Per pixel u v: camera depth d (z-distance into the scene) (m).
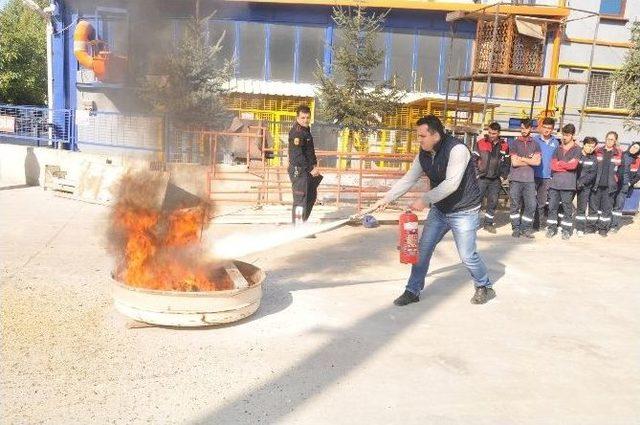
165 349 3.93
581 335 4.57
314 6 16.78
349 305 5.09
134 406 3.14
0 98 26.09
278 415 3.11
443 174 4.84
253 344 4.09
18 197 10.42
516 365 3.92
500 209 11.23
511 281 6.13
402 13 16.83
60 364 3.61
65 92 16.19
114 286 4.21
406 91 14.96
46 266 5.82
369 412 3.19
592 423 3.16
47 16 15.30
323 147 15.73
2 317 4.33
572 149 8.49
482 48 9.91
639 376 3.82
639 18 17.39
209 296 4.14
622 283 6.22
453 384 3.59
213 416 3.07
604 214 9.10
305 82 17.23
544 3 17.22
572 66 17.28
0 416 2.97
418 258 5.14
